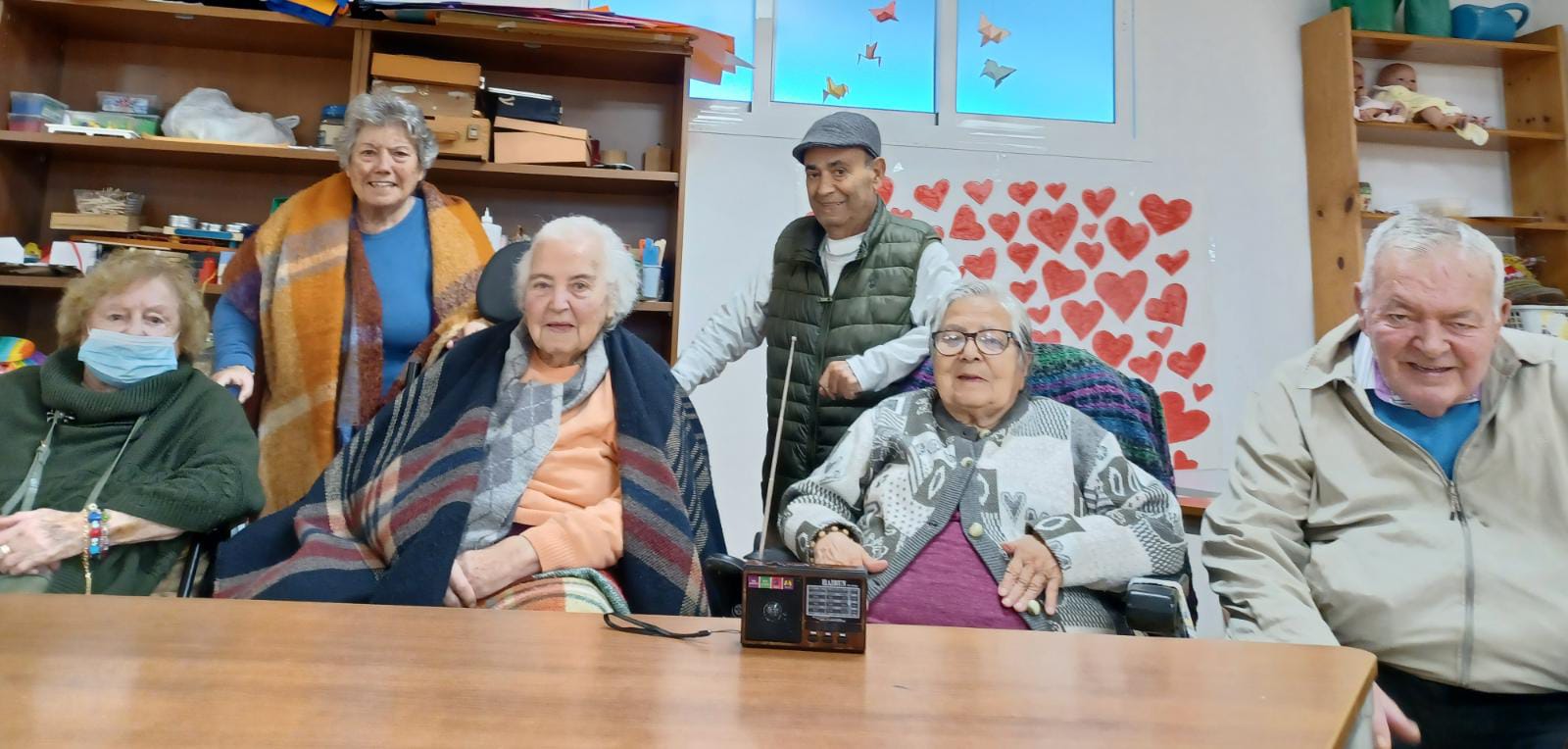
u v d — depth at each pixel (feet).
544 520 5.59
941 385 5.84
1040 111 12.31
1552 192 12.59
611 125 11.32
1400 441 5.41
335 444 7.63
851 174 8.19
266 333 7.84
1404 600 5.16
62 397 5.95
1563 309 11.25
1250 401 6.05
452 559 5.09
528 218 11.00
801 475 8.41
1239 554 5.52
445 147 9.94
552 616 3.57
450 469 5.45
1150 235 12.09
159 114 10.51
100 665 2.52
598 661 2.85
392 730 2.05
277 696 2.28
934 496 5.57
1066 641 3.51
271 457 7.57
